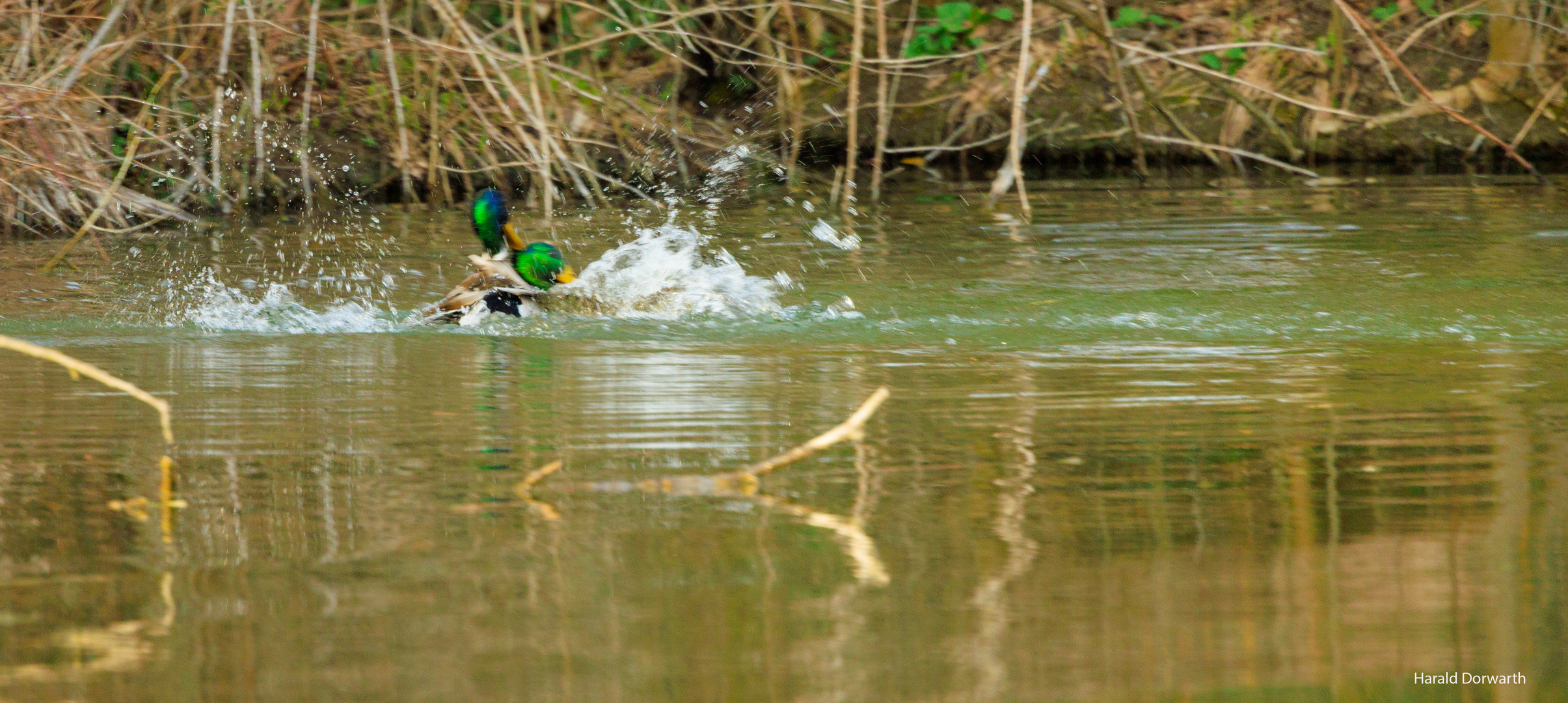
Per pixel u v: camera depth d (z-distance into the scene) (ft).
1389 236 59.77
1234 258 55.16
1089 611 19.13
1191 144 82.84
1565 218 63.72
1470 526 22.43
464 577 20.66
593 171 80.33
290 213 77.30
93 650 18.07
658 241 63.00
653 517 23.63
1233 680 16.88
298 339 43.06
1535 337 39.68
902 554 21.57
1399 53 98.48
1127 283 50.21
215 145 75.61
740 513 23.82
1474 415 30.09
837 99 98.84
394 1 90.74
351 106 86.33
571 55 99.60
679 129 91.97
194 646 18.12
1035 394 33.32
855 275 53.01
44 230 69.92
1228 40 101.24
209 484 25.91
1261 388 33.53
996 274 52.90
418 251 62.44
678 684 16.74
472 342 42.32
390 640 18.28
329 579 20.67
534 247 47.39
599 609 19.34
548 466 25.62
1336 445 27.78
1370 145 94.32
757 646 17.95
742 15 98.84
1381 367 35.83
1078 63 98.53
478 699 16.35
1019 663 17.48
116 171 79.87
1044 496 24.63
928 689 16.47
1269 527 22.59
